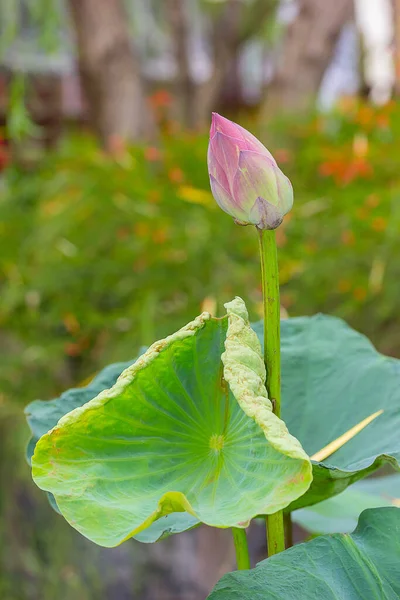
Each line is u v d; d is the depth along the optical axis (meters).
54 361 4.20
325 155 4.25
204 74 6.84
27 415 1.58
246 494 1.33
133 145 4.70
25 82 5.07
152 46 6.50
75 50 5.66
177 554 5.55
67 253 4.08
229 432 1.39
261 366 1.37
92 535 1.35
